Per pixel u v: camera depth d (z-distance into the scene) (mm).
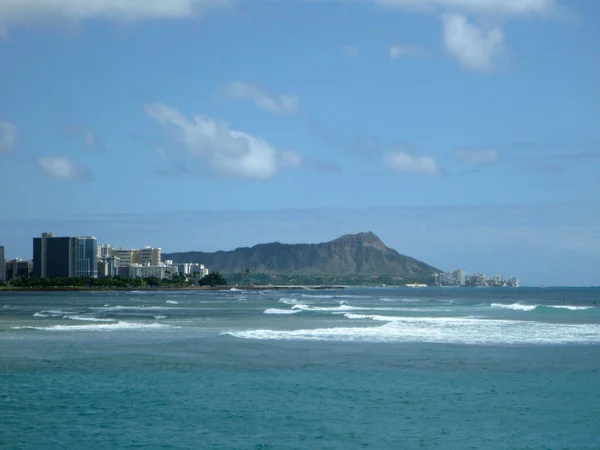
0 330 64875
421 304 150250
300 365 40062
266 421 26156
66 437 23875
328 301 180125
